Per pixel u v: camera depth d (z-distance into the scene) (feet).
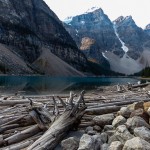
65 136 28.86
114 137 24.86
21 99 57.72
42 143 24.26
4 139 27.43
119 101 50.08
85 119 36.47
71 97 32.35
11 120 33.81
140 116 28.78
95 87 186.39
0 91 128.26
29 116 33.73
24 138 28.53
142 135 22.89
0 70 545.03
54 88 167.63
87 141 23.16
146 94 72.69
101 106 43.42
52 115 32.45
